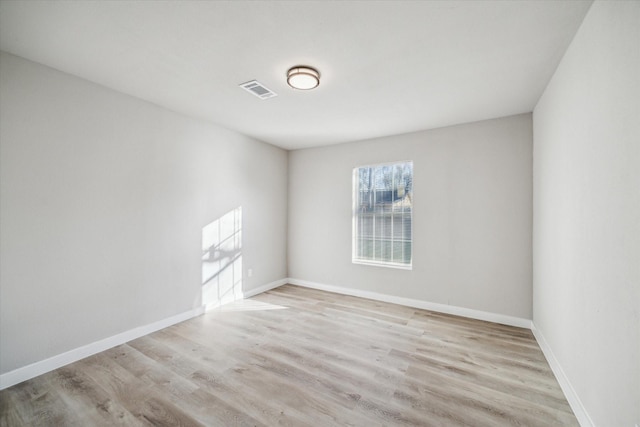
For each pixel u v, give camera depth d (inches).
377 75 94.2
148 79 98.2
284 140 176.2
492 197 132.8
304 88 98.3
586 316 65.0
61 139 91.9
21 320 83.4
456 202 141.6
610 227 54.1
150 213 117.6
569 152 76.5
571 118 75.0
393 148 161.2
